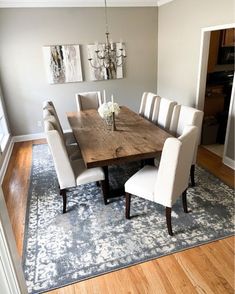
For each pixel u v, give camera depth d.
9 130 4.79
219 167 3.45
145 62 5.30
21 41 4.47
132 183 2.25
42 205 2.76
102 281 1.79
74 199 2.83
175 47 4.59
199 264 1.89
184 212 2.48
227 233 2.18
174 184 2.00
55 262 1.97
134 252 2.02
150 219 2.41
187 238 2.14
